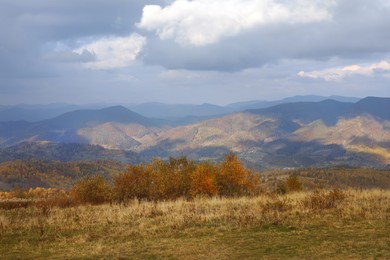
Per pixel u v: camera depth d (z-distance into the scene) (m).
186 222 15.45
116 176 34.53
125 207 21.11
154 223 15.86
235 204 19.50
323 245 11.09
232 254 10.71
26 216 19.59
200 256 10.67
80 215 18.70
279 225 14.12
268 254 10.52
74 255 11.47
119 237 13.73
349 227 13.21
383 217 14.32
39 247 12.80
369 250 10.30
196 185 33.56
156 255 11.00
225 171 36.38
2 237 14.59
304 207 17.06
